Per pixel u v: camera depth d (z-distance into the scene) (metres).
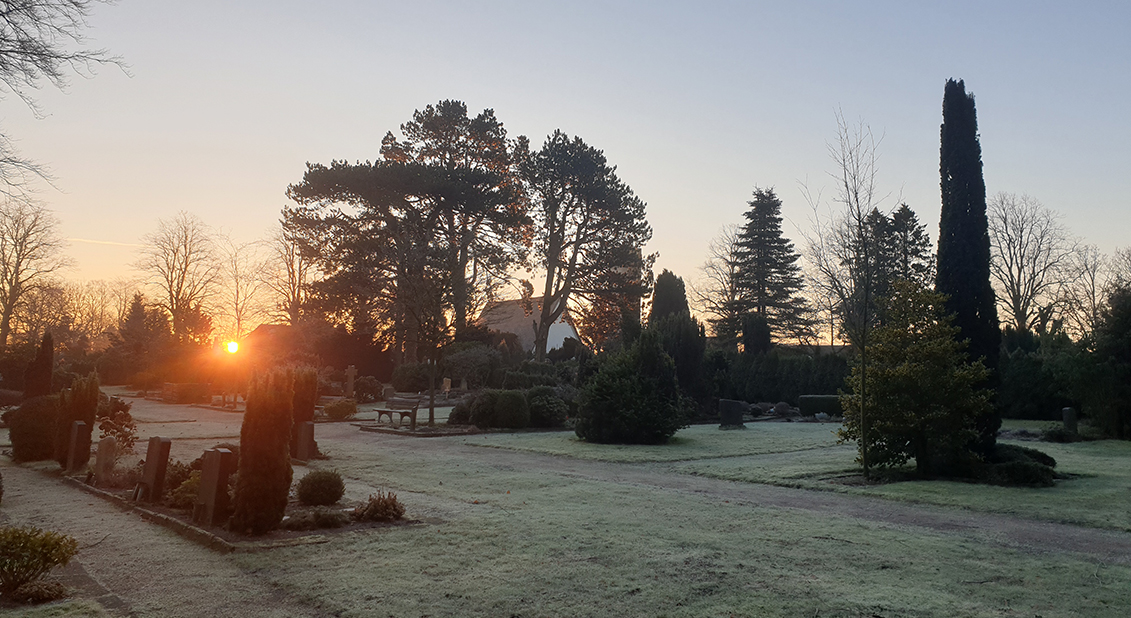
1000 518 9.90
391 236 44.44
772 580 6.59
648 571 6.87
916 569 7.04
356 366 52.53
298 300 55.16
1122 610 5.76
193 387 41.28
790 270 63.28
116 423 15.90
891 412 13.89
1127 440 23.92
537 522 9.28
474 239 50.22
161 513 9.45
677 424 22.09
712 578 6.64
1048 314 47.06
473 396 27.83
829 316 54.56
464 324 32.25
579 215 59.31
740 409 28.48
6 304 50.22
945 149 16.33
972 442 14.66
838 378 39.81
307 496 10.38
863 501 11.34
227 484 8.84
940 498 11.38
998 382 15.31
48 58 12.70
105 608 5.73
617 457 17.61
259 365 41.28
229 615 5.55
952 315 14.57
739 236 65.12
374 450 18.89
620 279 57.50
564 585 6.37
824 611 5.68
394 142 56.91
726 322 63.53
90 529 8.73
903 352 14.34
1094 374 25.06
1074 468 15.63
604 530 8.80
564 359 57.66
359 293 46.81
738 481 13.63
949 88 16.39
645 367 22.39
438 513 9.94
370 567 6.96
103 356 64.25
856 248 17.55
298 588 6.25
